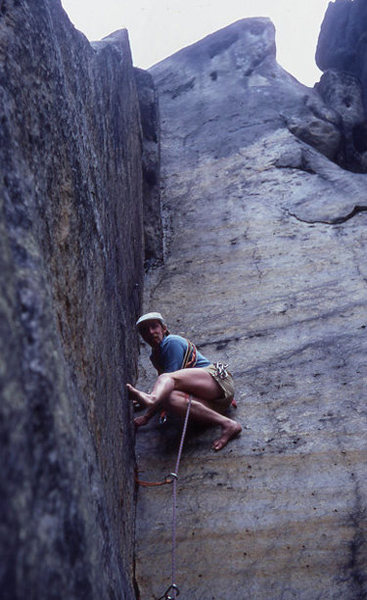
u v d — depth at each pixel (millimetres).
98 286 2646
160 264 5883
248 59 8688
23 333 1164
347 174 6594
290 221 6031
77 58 2770
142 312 5184
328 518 3078
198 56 9133
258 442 3678
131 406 3816
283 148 7066
